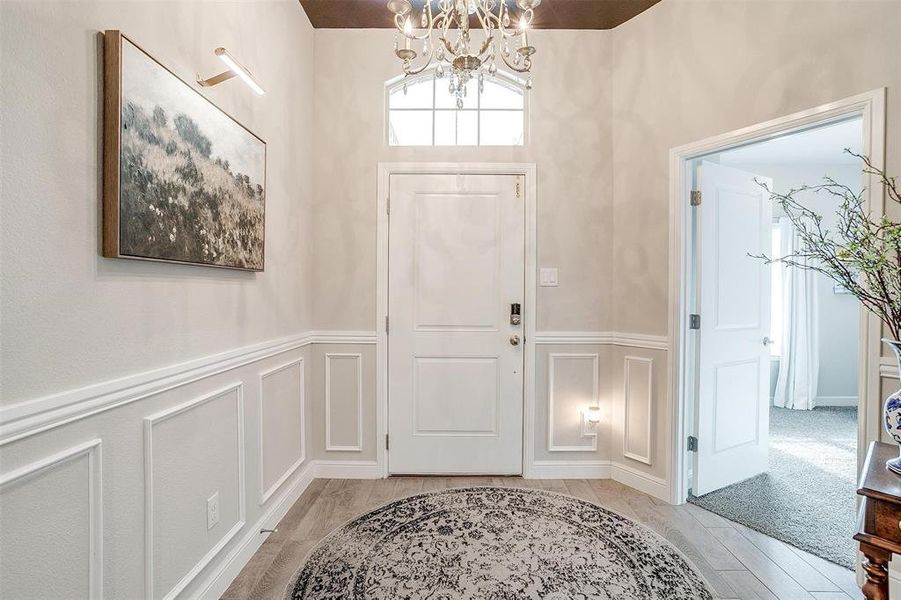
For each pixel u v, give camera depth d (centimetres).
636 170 259
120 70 111
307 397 264
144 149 120
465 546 195
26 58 91
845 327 450
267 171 207
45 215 95
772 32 203
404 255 272
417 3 250
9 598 89
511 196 272
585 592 165
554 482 267
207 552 158
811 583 171
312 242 270
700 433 244
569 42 272
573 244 272
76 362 104
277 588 168
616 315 270
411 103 284
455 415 275
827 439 349
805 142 394
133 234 116
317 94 271
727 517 223
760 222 269
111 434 114
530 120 271
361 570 178
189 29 145
